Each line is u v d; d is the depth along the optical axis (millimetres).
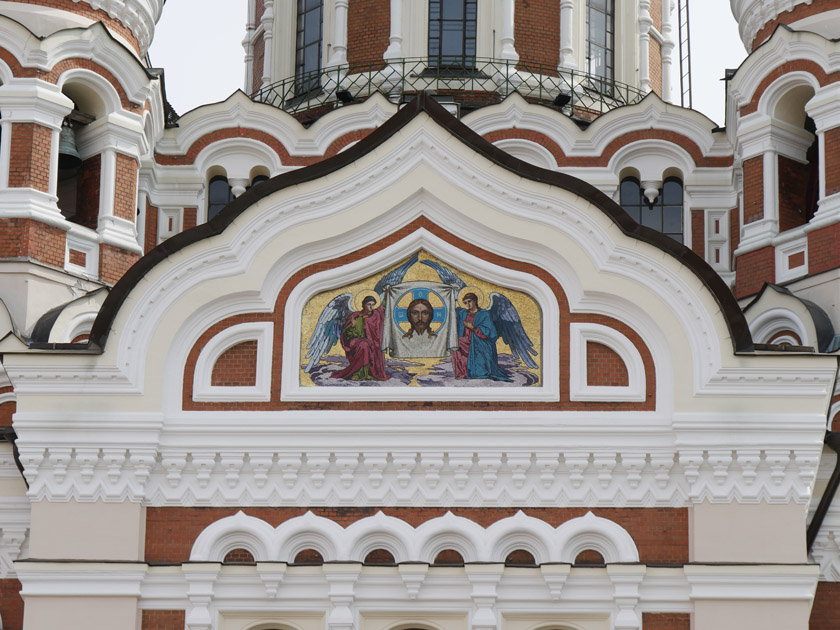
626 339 32938
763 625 31328
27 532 34688
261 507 32562
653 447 32281
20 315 36812
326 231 33562
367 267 33562
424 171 33750
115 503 32344
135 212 39719
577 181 33438
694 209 41531
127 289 33125
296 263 33625
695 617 31469
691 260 32906
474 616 31812
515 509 32438
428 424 32500
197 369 33062
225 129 42094
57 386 32719
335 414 32719
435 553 32406
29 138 37875
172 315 33188
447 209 33688
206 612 31891
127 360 32812
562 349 32969
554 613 31906
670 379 32562
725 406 32281
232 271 33375
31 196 37594
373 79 44719
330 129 42000
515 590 31984
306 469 32594
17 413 32594
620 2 47438
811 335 36438
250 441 32594
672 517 32188
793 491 31922
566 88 44906
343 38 45875
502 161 33625
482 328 33250
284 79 47062
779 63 39281
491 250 33562
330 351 33250
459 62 45156
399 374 33062
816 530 33625
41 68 38250
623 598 31625
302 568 32094
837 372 33031
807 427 32000
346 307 33500
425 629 32188
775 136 39438
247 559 32500
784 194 39406
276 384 33000
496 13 45219
